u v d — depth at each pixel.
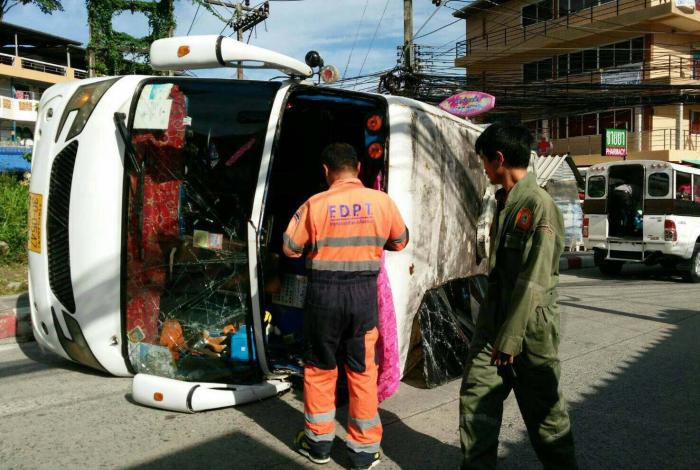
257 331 3.70
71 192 3.92
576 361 5.29
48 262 4.14
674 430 3.71
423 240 4.36
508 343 2.37
